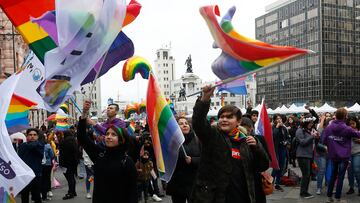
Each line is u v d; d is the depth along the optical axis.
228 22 3.82
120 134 4.81
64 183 13.97
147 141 10.66
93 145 5.23
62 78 4.58
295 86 96.88
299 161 9.73
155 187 10.18
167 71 160.62
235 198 4.03
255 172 4.45
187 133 6.49
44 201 10.45
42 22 4.82
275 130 10.92
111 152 4.88
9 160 5.80
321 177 10.13
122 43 5.61
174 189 6.27
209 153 4.09
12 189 5.75
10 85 6.14
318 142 10.20
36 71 7.40
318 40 89.69
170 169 6.05
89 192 10.88
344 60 91.25
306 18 92.88
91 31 4.59
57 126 15.20
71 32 4.51
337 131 8.92
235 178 4.06
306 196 9.70
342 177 9.08
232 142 4.20
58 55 4.52
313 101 91.25
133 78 7.28
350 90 91.88
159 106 6.12
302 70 94.44
